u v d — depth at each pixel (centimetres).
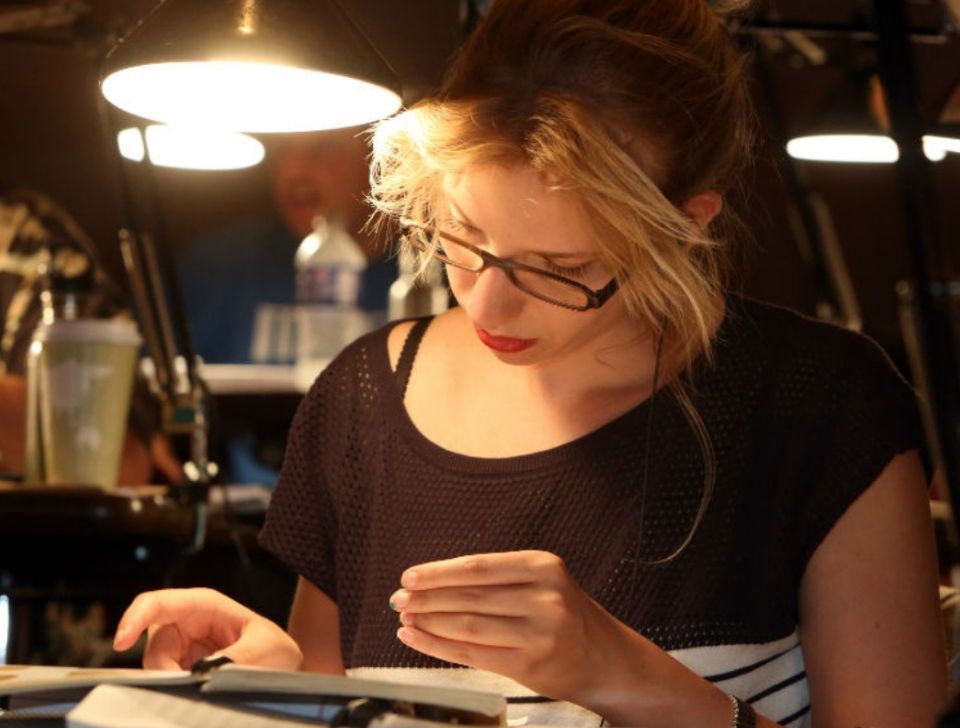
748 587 139
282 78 128
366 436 155
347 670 153
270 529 161
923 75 199
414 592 114
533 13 130
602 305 128
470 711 99
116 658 203
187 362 195
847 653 136
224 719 99
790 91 345
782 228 342
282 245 479
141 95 126
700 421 142
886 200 433
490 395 150
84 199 484
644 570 138
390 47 174
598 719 131
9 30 195
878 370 145
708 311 137
